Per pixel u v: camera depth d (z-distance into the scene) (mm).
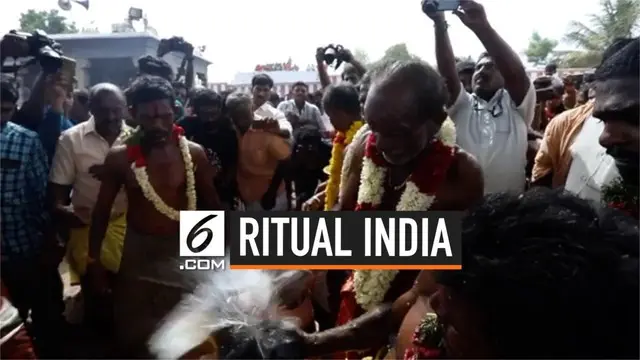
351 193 1927
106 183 2609
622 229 736
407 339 1327
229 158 3777
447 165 1595
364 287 1644
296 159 4031
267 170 3834
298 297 1737
